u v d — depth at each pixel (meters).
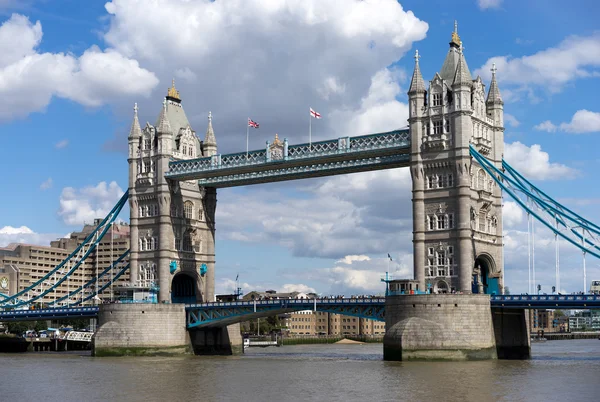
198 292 172.12
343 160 147.88
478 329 123.75
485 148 138.00
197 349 163.38
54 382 104.56
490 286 138.75
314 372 113.06
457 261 131.75
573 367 113.94
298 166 154.50
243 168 157.12
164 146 167.88
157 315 156.38
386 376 103.31
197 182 173.25
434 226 134.75
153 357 152.12
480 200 136.38
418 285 132.50
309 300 145.00
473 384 94.12
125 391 93.88
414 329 122.75
